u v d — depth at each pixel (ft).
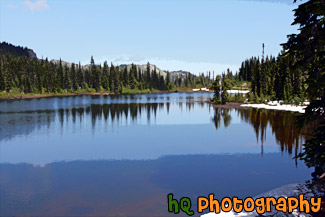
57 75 529.86
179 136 109.40
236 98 280.51
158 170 65.31
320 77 35.01
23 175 63.62
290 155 75.61
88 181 58.70
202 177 59.36
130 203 46.80
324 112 35.32
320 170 56.29
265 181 55.47
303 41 35.83
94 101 327.67
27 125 140.67
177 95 506.48
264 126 126.93
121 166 69.36
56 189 54.39
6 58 563.48
